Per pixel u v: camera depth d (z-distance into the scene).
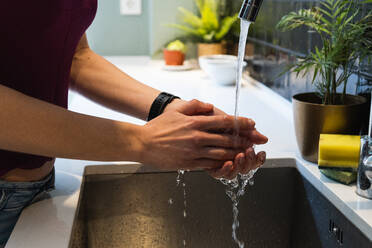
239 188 0.91
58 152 0.61
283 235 0.94
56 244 0.62
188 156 0.68
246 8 0.61
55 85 0.74
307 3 1.18
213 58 1.85
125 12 2.41
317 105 0.82
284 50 1.37
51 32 0.68
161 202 0.91
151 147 0.66
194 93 1.51
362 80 0.91
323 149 0.77
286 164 0.91
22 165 0.70
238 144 0.72
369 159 0.70
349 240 0.69
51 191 0.79
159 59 2.21
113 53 2.47
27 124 0.59
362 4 0.89
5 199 0.69
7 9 0.64
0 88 0.58
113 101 0.87
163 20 2.14
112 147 0.63
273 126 1.15
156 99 0.84
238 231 0.94
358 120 0.84
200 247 0.94
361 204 0.69
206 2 2.03
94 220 0.90
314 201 0.82
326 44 0.86
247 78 1.77
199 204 0.92
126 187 0.90
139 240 0.93
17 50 0.66
